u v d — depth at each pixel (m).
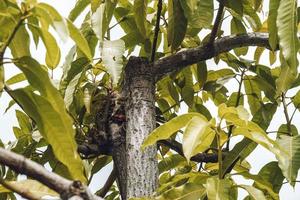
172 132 4.05
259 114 6.11
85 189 2.46
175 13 5.34
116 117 5.49
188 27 6.34
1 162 2.41
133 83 5.13
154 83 5.28
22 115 6.79
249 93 6.70
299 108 6.20
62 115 3.31
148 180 4.61
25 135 6.36
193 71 6.88
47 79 3.27
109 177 6.03
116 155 5.32
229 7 5.60
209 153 5.74
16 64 3.26
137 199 4.00
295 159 4.67
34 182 2.99
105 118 5.55
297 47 4.41
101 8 5.41
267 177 5.57
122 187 5.16
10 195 6.08
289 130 5.94
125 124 5.41
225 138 4.46
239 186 4.13
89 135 5.67
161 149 6.73
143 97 5.04
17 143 6.35
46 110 3.31
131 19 6.31
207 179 4.02
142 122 4.90
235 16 6.15
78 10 6.11
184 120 4.02
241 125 4.01
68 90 5.82
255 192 4.11
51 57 3.44
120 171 5.23
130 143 4.80
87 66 5.93
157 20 5.25
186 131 3.84
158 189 4.32
